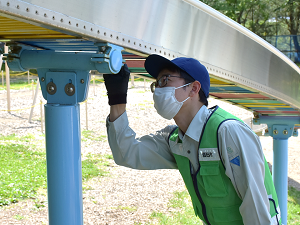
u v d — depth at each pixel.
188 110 1.79
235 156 1.62
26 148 10.10
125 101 1.97
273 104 5.05
